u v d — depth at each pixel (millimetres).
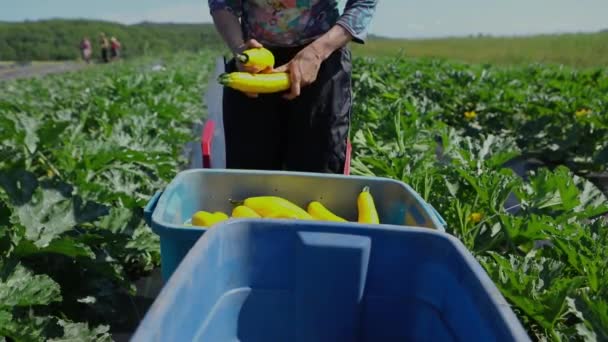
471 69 17375
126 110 6250
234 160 2883
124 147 3766
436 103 8461
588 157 5863
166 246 1646
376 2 2564
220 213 2035
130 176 3736
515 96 8594
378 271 1416
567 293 2025
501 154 3789
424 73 12711
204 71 21188
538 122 6574
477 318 1146
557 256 2742
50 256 2258
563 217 2906
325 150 2797
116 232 2469
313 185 2203
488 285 1143
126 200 2951
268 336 1452
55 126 3510
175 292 1088
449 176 3494
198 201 2182
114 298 2459
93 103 7098
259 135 2805
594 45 38469
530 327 2314
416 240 1385
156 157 4129
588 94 8984
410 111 5539
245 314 1433
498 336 1038
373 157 3752
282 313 1440
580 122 6555
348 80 2807
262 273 1421
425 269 1390
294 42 2777
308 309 1426
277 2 2709
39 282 1893
